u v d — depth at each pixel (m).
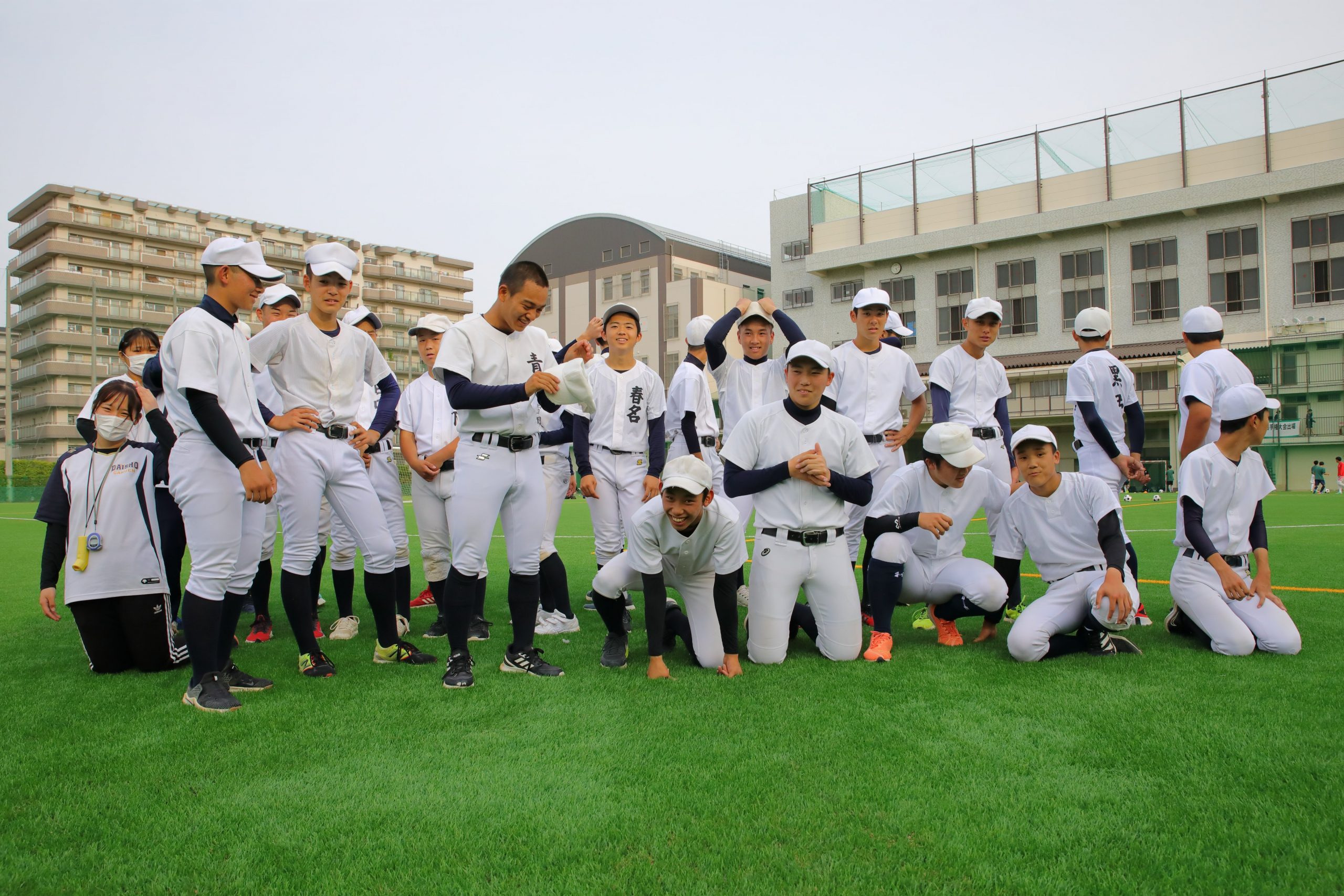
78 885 2.01
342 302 4.25
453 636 3.82
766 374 6.05
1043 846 2.17
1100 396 5.71
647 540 3.80
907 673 3.88
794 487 4.08
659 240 50.41
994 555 4.95
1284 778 2.57
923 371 39.38
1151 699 3.38
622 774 2.66
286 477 4.00
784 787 2.54
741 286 53.44
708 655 4.01
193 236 56.56
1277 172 31.56
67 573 4.12
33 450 52.19
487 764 2.76
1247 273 32.84
